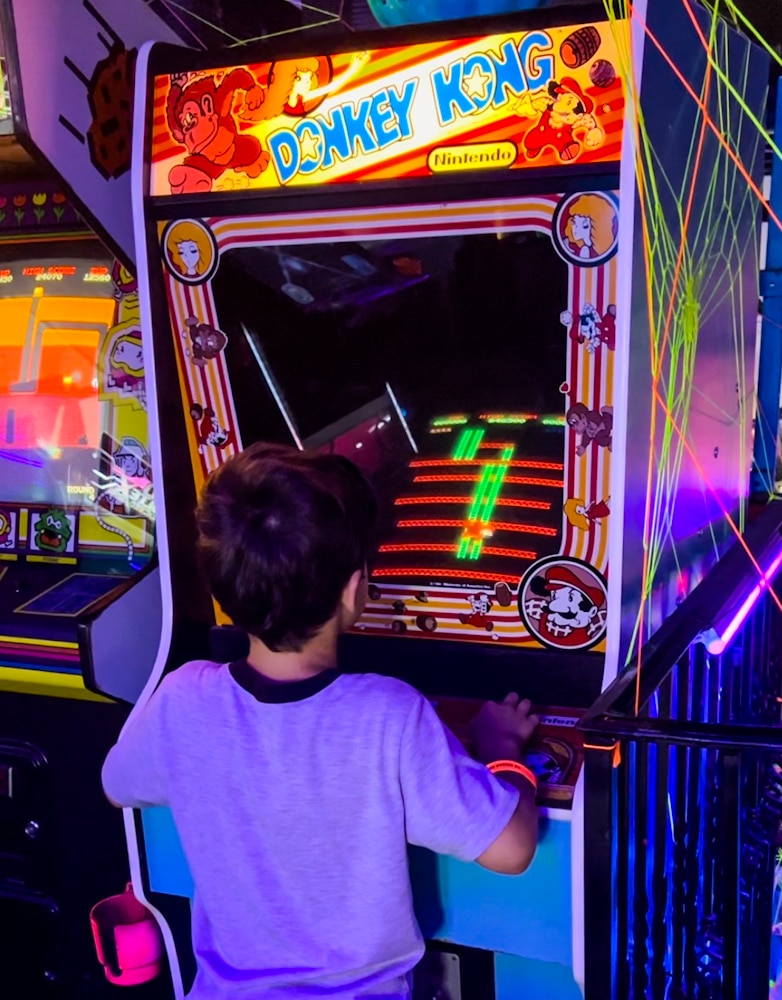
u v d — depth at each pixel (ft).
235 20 5.83
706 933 4.64
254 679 3.61
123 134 5.17
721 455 5.80
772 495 6.91
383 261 4.25
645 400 4.23
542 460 4.28
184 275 4.57
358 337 4.47
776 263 6.50
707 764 4.98
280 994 3.58
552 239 3.94
